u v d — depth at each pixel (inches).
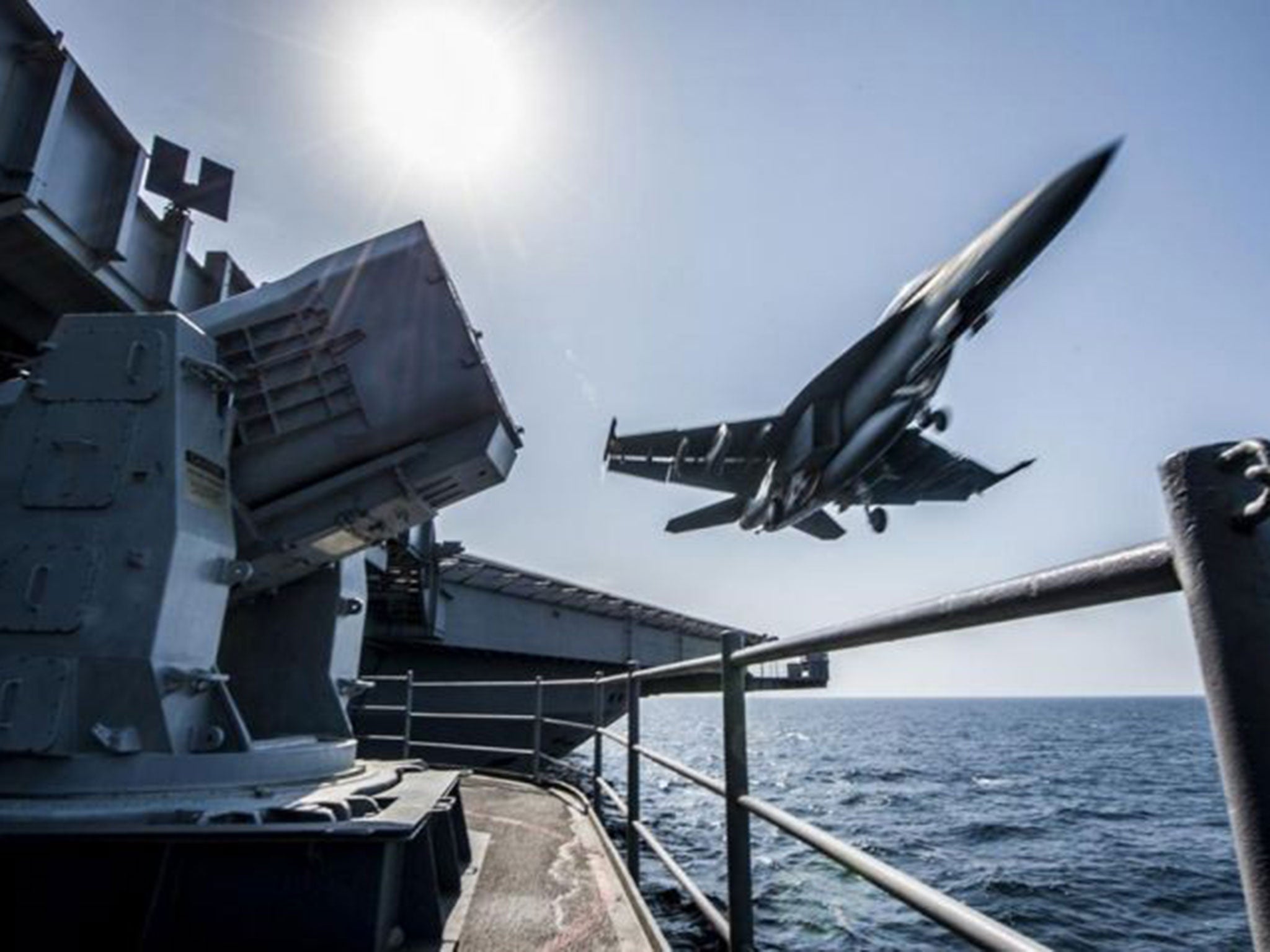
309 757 194.9
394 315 222.8
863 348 463.8
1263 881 27.7
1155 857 778.2
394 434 222.5
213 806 149.1
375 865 130.0
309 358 216.1
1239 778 29.0
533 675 872.3
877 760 2092.8
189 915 125.3
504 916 163.3
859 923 492.4
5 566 165.9
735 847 101.0
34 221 211.9
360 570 275.9
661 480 621.9
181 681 167.9
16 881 128.0
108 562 167.6
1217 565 30.7
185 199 270.8
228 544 194.2
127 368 182.5
